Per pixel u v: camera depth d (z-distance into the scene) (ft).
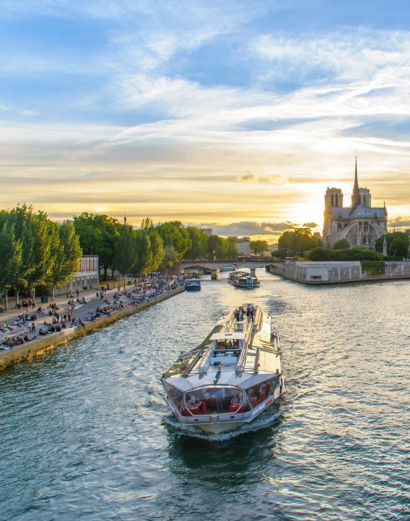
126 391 148.36
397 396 141.69
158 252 562.66
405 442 112.16
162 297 414.62
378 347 203.62
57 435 118.52
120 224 551.59
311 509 88.43
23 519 87.25
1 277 258.37
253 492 94.02
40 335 211.61
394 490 93.35
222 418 111.55
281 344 211.00
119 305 322.14
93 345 213.66
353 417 126.72
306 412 130.31
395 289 488.44
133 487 96.68
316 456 106.63
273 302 378.12
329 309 326.85
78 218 529.04
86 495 94.12
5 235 260.62
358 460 104.63
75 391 148.97
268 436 116.37
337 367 172.45
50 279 309.63
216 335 141.79
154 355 192.44
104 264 501.56
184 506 90.38
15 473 101.81
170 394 121.39
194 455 108.17
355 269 617.62
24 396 144.97
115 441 115.24
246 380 118.83
